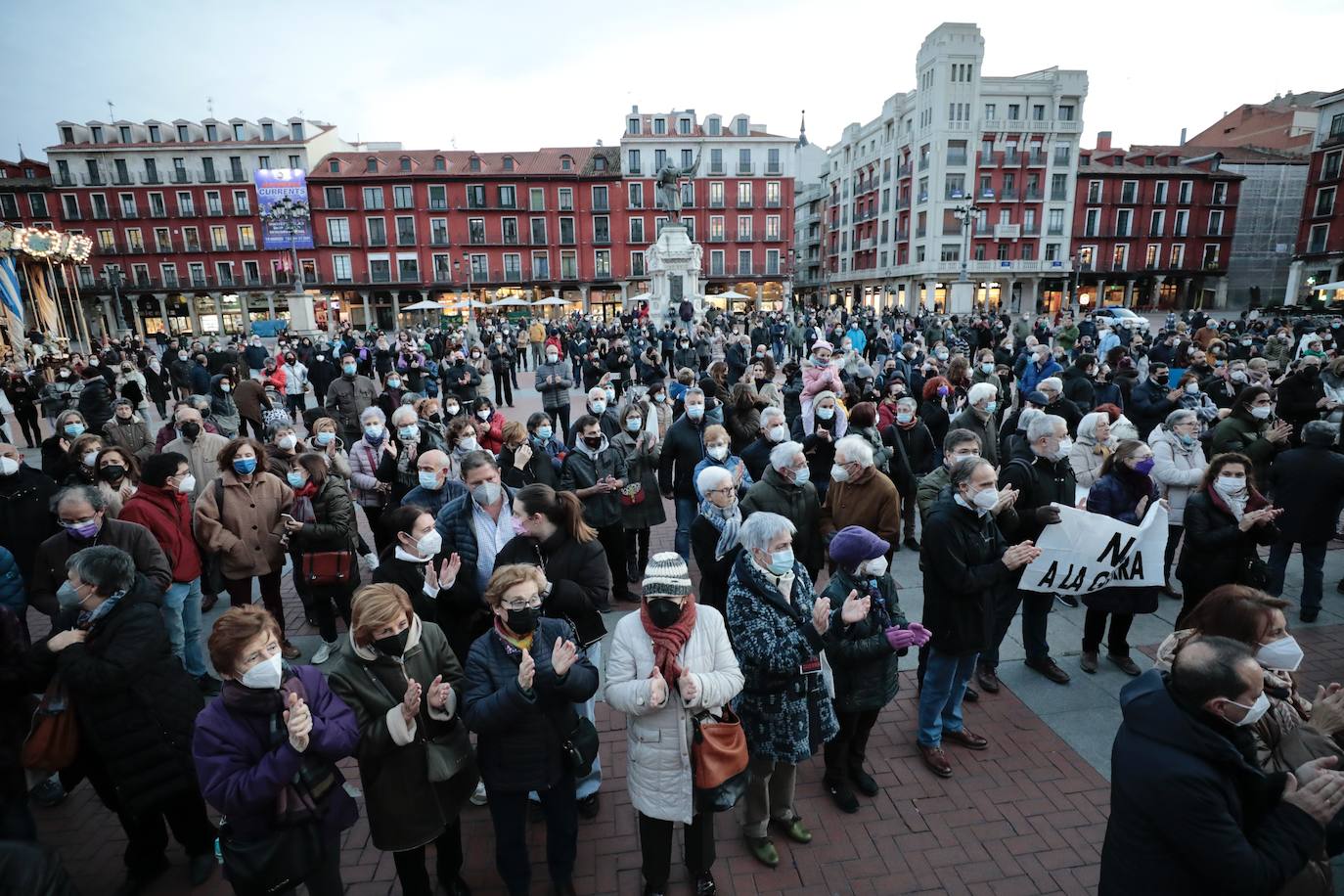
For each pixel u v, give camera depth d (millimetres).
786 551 2967
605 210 54656
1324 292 40094
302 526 4723
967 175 49469
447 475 4605
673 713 2750
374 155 53344
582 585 3490
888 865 3141
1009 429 7883
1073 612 5594
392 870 3197
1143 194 51844
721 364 9234
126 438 7199
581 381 20047
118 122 53250
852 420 5824
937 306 49469
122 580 2867
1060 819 3395
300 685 2375
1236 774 1954
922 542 3621
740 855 3229
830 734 3131
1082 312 50969
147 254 52781
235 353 16906
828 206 68750
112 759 2859
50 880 1761
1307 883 2094
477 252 54312
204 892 3076
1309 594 5215
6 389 13703
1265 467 6211
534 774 2711
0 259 25500
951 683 3730
